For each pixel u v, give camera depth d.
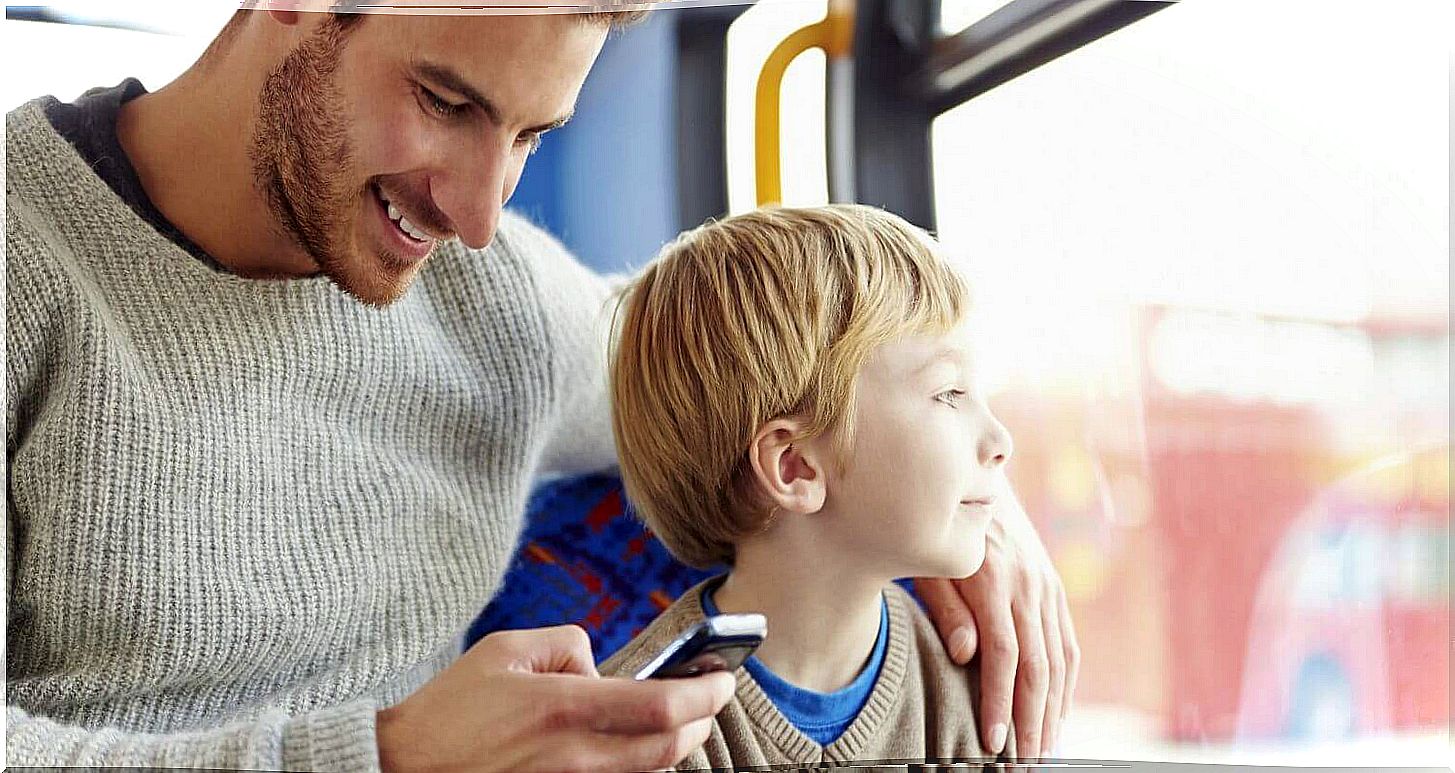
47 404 0.63
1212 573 0.62
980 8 0.62
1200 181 0.61
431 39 0.59
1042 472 0.63
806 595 0.62
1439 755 0.60
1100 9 0.61
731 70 0.65
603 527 0.75
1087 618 0.63
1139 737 0.62
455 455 0.72
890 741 0.63
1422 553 0.60
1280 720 0.61
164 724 0.65
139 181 0.65
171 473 0.63
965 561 0.61
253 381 0.65
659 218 0.68
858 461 0.60
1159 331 0.62
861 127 0.64
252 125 0.63
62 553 0.62
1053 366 0.62
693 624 0.57
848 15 0.63
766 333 0.61
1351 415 0.61
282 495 0.66
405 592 0.69
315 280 0.66
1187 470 0.62
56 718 0.63
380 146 0.62
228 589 0.64
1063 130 0.62
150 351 0.64
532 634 0.55
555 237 0.70
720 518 0.64
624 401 0.67
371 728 0.52
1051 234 0.62
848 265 0.61
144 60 0.65
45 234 0.63
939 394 0.60
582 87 0.65
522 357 0.72
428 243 0.66
